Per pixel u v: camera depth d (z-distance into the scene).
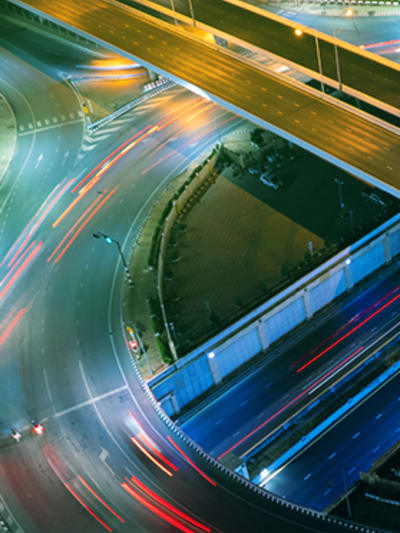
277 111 162.25
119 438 125.00
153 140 189.62
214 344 141.75
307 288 150.75
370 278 163.50
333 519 109.94
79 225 168.25
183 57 185.25
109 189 176.88
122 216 168.62
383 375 143.50
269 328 150.12
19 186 181.12
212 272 157.25
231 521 110.44
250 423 140.00
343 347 150.12
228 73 176.88
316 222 164.38
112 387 134.00
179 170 178.75
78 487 118.00
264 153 180.62
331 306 159.00
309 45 182.75
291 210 168.38
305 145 152.50
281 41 185.88
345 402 140.38
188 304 151.00
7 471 122.12
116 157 186.00
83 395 133.25
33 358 141.00
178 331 144.75
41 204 175.25
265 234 163.75
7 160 189.25
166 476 118.00
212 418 142.12
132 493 115.88
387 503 110.69
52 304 151.00
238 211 170.25
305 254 156.25
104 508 114.19
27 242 166.00
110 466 120.62
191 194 175.50
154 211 168.25
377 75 169.12
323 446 135.12
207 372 143.62
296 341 153.12
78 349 141.50
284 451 134.25
